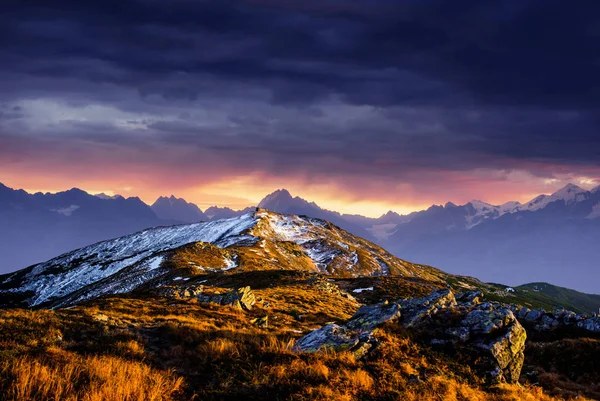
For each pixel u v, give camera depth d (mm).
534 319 44688
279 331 23672
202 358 16188
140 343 17859
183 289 41656
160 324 21750
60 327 18609
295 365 15352
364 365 16188
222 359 16062
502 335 19484
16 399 10867
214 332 20359
